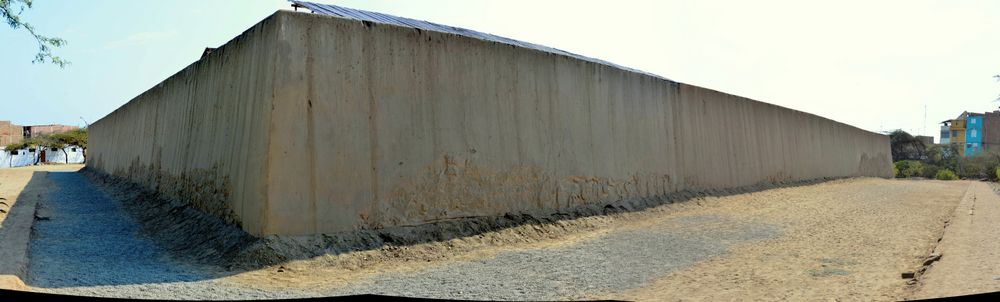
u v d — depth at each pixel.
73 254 5.82
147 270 5.30
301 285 4.99
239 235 6.09
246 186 6.21
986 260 5.00
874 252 6.23
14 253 5.29
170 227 7.38
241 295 4.56
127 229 7.50
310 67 6.16
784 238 7.38
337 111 6.33
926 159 41.03
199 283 4.90
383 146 6.68
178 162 8.91
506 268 5.75
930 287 4.19
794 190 15.41
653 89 10.98
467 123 7.54
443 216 7.18
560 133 8.79
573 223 8.39
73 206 9.47
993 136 47.47
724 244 6.97
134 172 12.29
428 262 6.13
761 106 15.57
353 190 6.39
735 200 12.24
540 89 8.55
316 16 6.25
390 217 6.68
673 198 11.07
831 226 8.47
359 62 6.55
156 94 10.95
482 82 7.77
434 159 7.14
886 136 29.67
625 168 10.01
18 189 11.79
